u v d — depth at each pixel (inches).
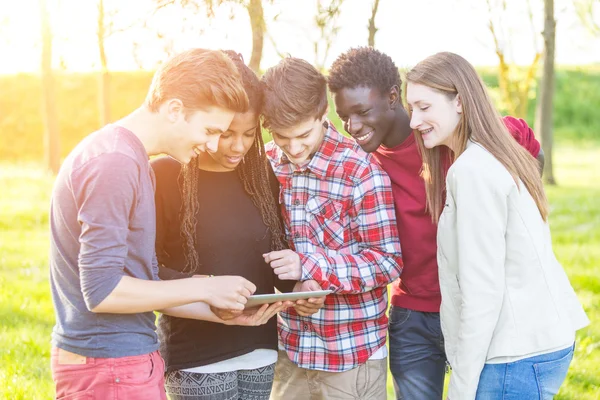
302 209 107.3
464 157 94.0
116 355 80.6
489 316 90.8
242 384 102.3
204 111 83.3
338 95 108.2
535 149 113.8
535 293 92.7
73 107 899.4
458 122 99.7
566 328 94.1
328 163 105.4
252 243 101.7
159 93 83.4
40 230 358.9
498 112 99.2
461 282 92.1
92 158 78.5
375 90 107.0
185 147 85.3
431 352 114.5
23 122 888.9
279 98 97.0
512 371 92.4
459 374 92.7
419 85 99.6
